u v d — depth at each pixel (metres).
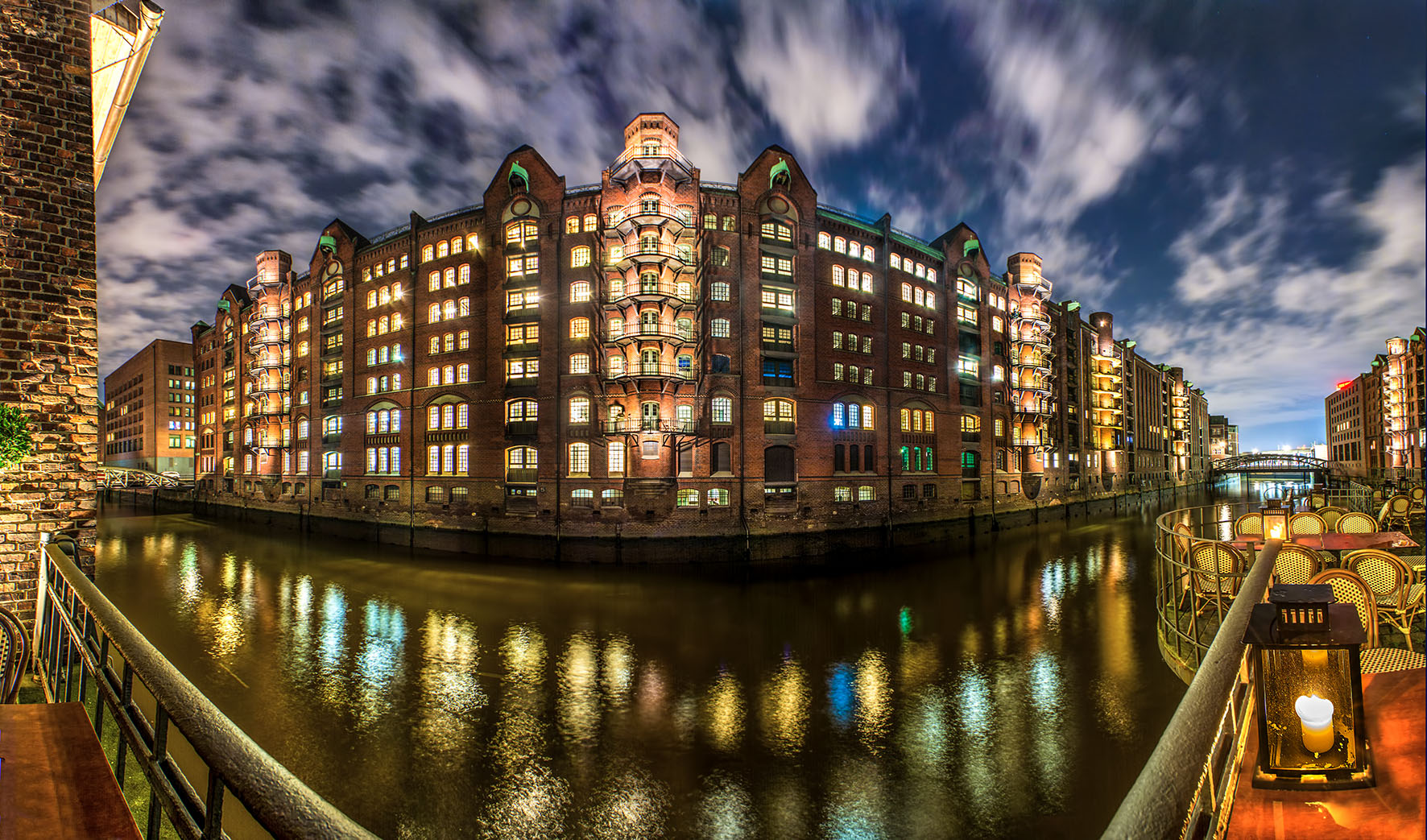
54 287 10.66
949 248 53.19
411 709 16.45
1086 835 11.42
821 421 43.00
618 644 21.64
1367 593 6.57
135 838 3.31
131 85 13.12
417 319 46.91
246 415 67.25
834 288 45.12
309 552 41.19
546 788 12.94
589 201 40.97
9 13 10.52
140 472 95.00
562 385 40.16
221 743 1.99
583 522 38.81
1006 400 58.53
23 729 4.40
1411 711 4.57
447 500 43.94
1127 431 83.69
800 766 13.65
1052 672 18.70
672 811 12.21
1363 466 89.50
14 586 10.03
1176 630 9.88
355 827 1.48
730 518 39.25
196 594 29.12
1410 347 71.31
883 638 22.22
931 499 49.09
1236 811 3.58
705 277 39.78
